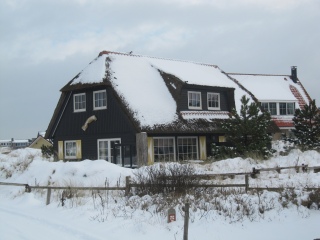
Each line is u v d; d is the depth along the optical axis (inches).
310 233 393.4
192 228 420.2
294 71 1804.9
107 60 1125.7
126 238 394.3
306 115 1125.7
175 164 628.4
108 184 616.4
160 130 991.0
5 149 2273.6
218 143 1115.9
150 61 1216.2
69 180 711.7
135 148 999.6
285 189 507.5
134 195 552.1
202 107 1141.7
